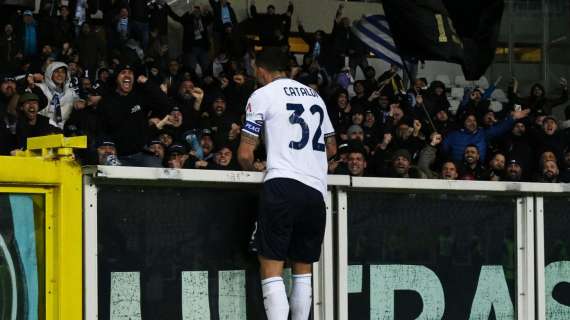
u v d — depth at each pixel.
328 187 6.64
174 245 6.04
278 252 6.21
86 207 5.64
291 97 6.47
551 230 7.59
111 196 5.77
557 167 18.47
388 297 6.85
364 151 15.57
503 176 18.20
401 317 6.89
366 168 17.08
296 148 6.36
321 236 6.45
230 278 6.29
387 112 21.69
